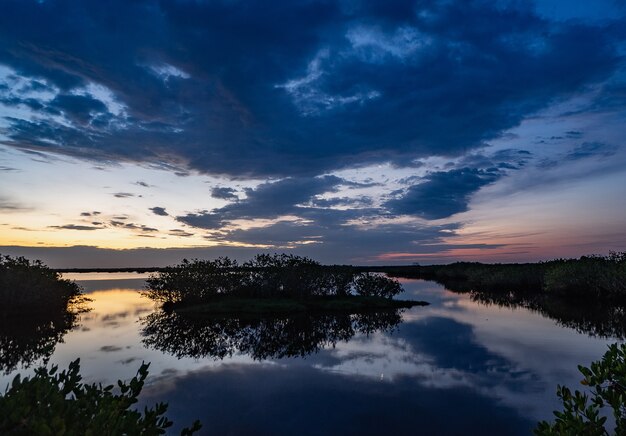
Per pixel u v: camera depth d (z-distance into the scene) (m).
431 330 15.60
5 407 2.60
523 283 33.25
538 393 8.34
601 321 17.02
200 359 11.35
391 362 10.90
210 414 7.39
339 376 9.67
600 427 3.71
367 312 21.03
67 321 17.69
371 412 7.46
